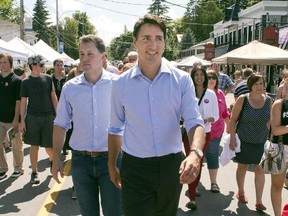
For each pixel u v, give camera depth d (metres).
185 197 5.95
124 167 2.92
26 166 7.73
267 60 11.57
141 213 2.88
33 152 6.57
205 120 5.68
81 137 3.63
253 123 5.28
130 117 2.84
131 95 2.82
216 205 5.59
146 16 2.72
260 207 5.36
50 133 6.61
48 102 6.62
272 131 4.56
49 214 5.22
